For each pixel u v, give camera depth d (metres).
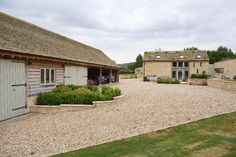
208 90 22.78
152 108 11.72
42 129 8.34
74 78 19.05
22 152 6.10
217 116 9.38
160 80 37.84
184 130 7.41
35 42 14.45
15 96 10.91
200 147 5.77
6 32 12.17
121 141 6.54
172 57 52.22
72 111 11.92
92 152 5.73
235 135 6.70
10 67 10.51
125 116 9.99
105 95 13.95
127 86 27.94
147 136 6.94
